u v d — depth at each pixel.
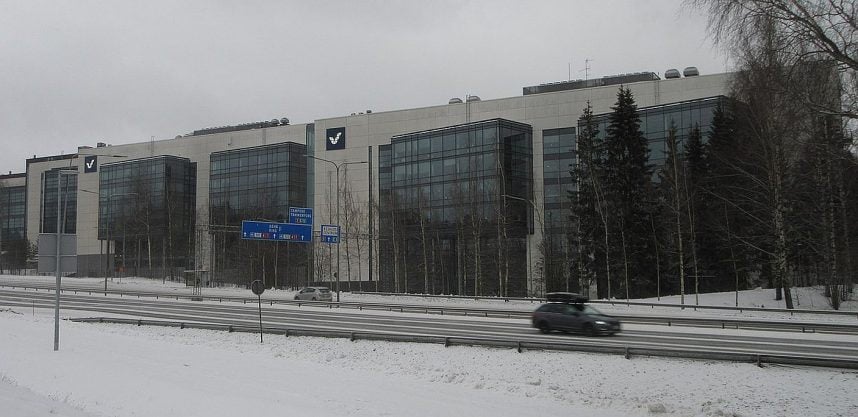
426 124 76.88
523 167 68.00
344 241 70.06
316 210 82.38
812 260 46.06
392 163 73.06
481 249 59.31
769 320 32.44
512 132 66.88
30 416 9.22
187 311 41.09
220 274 81.88
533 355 20.64
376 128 79.81
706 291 52.56
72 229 109.12
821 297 43.44
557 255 60.03
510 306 44.94
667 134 59.41
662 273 50.44
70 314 38.81
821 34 10.60
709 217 47.72
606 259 49.16
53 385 14.27
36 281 81.00
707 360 18.31
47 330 27.47
